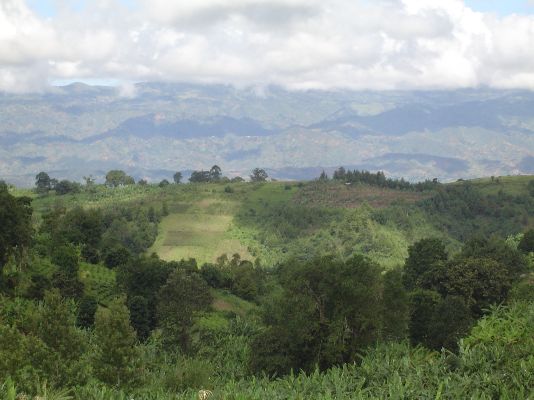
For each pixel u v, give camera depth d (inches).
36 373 1279.5
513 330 1565.0
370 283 1808.6
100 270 3809.1
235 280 4485.7
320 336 1777.8
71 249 3464.6
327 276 1781.5
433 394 1173.1
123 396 1191.6
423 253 3304.6
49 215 4338.1
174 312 2439.7
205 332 2733.8
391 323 1878.7
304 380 1398.9
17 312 2300.7
